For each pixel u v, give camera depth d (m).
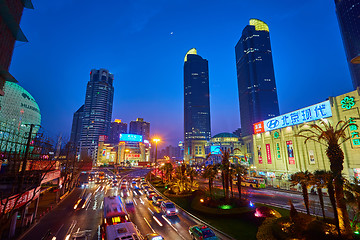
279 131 70.44
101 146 195.62
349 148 46.78
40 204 34.69
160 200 33.94
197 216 26.61
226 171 30.94
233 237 19.34
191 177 44.47
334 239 15.85
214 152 183.62
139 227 22.72
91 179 75.88
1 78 20.27
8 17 19.66
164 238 19.61
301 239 16.95
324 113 54.97
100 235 20.84
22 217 21.95
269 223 22.06
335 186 17.56
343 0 193.12
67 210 31.12
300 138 62.09
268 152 75.00
